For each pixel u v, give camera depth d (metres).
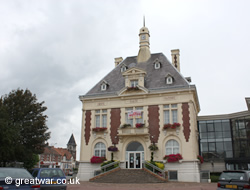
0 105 33.97
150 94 34.22
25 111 35.97
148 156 32.06
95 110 36.38
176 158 30.47
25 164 47.09
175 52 42.25
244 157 33.03
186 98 32.59
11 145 30.59
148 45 42.06
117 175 28.94
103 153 34.41
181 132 31.69
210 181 29.30
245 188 13.30
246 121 35.44
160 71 37.38
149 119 33.44
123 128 33.50
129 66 39.56
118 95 35.38
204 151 37.03
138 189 20.14
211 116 38.00
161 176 28.52
